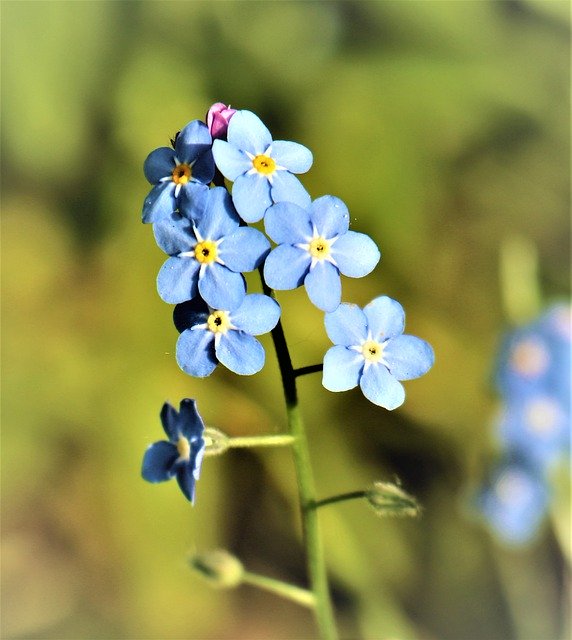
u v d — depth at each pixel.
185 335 0.12
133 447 0.19
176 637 0.19
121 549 0.19
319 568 0.13
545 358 0.17
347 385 0.12
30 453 0.19
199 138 0.12
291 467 0.19
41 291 0.20
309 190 0.20
